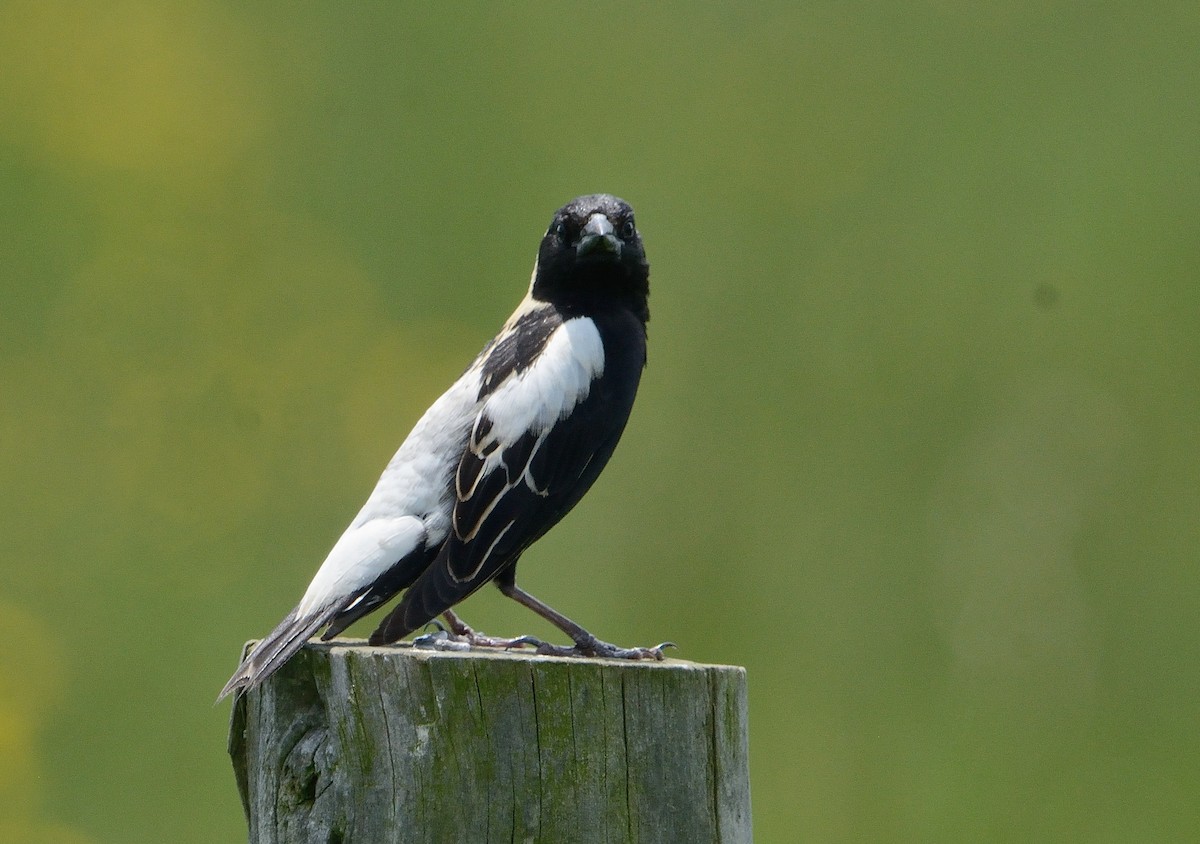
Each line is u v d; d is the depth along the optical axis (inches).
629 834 229.3
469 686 229.5
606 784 229.5
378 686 230.7
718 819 233.9
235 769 254.5
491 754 228.7
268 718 239.8
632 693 230.7
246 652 266.1
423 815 227.9
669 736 231.5
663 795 230.7
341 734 231.8
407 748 229.0
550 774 228.8
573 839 228.5
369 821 229.6
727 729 236.7
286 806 235.3
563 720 229.5
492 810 227.9
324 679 235.1
